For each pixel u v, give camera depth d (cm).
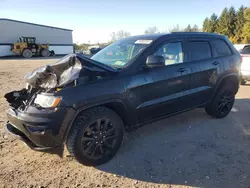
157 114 399
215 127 473
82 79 316
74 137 312
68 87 306
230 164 338
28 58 3148
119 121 351
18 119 311
